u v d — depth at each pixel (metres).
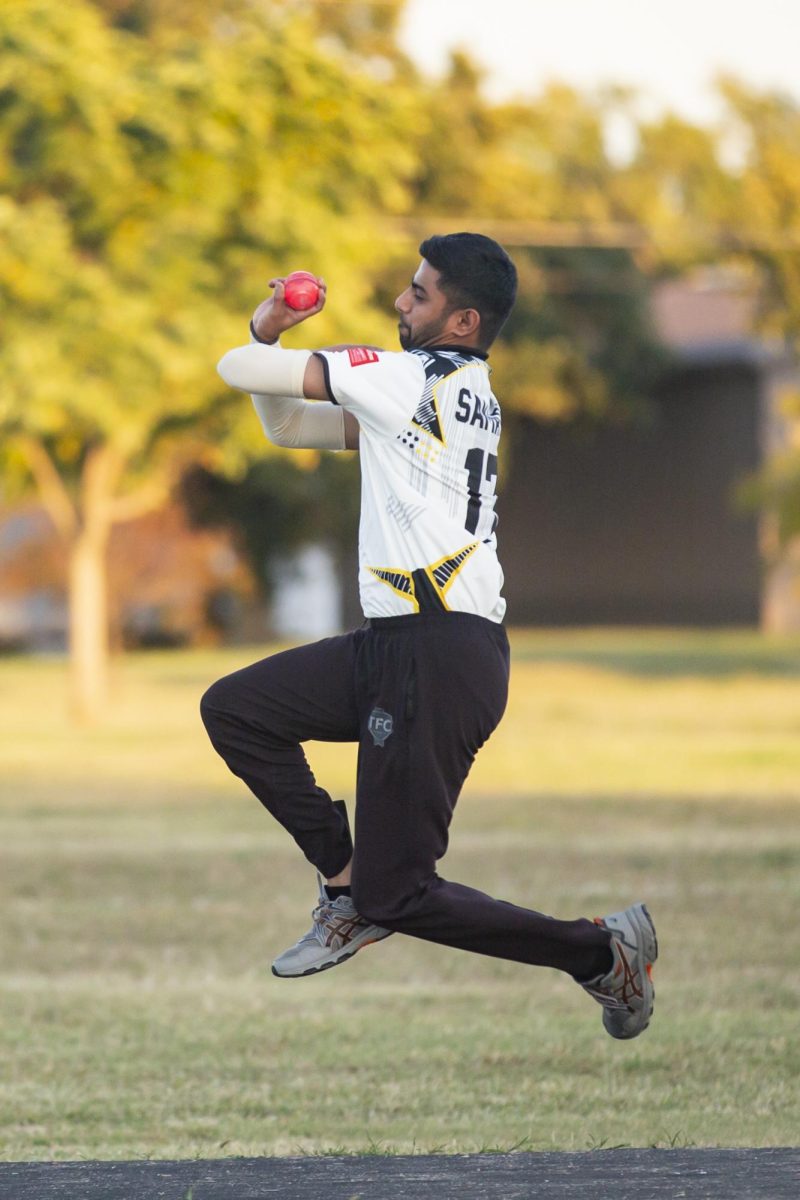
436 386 15.56
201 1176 15.41
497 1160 15.82
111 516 91.12
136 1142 22.27
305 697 16.14
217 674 120.50
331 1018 29.52
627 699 99.50
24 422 74.88
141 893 41.22
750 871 43.28
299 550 164.62
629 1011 16.62
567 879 42.09
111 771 67.12
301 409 16.83
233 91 73.31
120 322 73.69
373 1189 14.85
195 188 75.31
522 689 106.62
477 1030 28.61
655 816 53.66
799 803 56.59
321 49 75.81
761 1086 24.94
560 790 60.38
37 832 51.09
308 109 75.25
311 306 15.68
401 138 79.38
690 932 35.88
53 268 73.75
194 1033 28.50
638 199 155.00
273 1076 25.88
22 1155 21.55
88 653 88.19
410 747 15.45
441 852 15.88
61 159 74.31
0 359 73.81
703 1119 23.08
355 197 80.31
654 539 176.25
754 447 163.88
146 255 76.62
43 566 139.00
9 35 72.69
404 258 110.25
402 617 15.48
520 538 190.88
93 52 73.56
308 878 43.25
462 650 15.41
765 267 115.88
